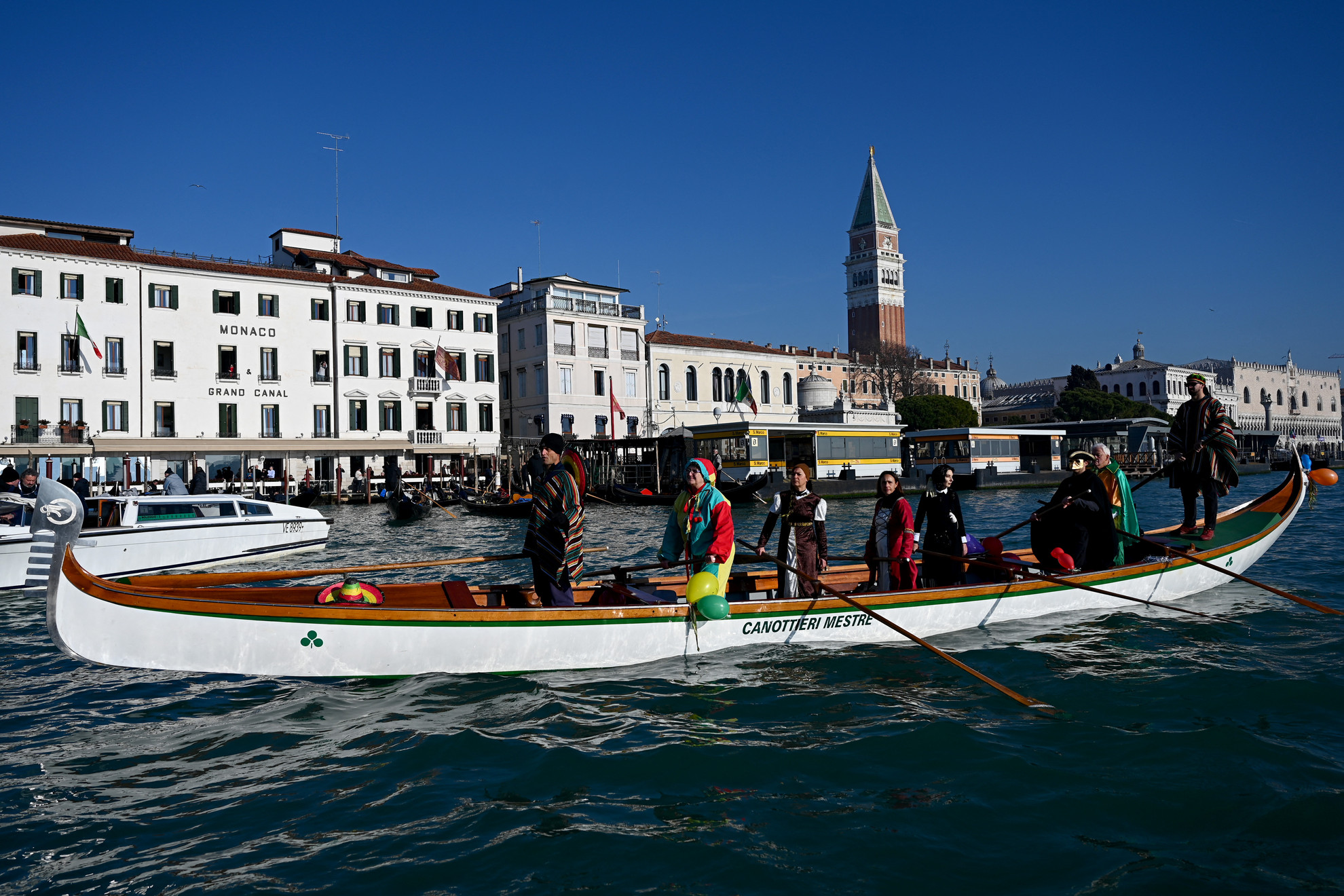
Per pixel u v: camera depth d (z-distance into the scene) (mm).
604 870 4930
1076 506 10820
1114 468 12000
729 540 8344
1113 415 90375
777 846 5180
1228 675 8375
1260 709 7410
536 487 8469
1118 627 10367
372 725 7133
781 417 64938
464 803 5789
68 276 39719
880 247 143750
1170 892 4625
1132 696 7805
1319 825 5312
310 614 7594
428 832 5410
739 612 8914
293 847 5258
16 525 14781
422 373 49094
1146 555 11922
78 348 39812
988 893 4660
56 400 39250
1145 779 6008
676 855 5070
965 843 5191
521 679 8117
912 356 85625
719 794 5883
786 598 9438
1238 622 10695
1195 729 6902
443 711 7391
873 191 144250
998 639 9789
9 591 14602
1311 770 6078
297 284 45562
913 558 9984
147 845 5316
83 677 8906
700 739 6805
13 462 37500
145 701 7984
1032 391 124125
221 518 18969
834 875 4855
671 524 8758
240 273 44125
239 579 8805
